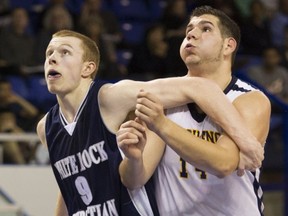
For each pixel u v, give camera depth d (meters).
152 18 16.23
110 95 5.19
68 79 5.28
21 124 11.05
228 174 4.90
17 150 10.07
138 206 5.24
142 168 5.05
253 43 14.73
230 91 5.26
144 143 4.91
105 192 5.25
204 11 5.30
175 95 5.06
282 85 13.06
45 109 12.30
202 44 5.19
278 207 9.70
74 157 5.35
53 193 9.80
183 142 4.79
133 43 15.21
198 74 5.30
